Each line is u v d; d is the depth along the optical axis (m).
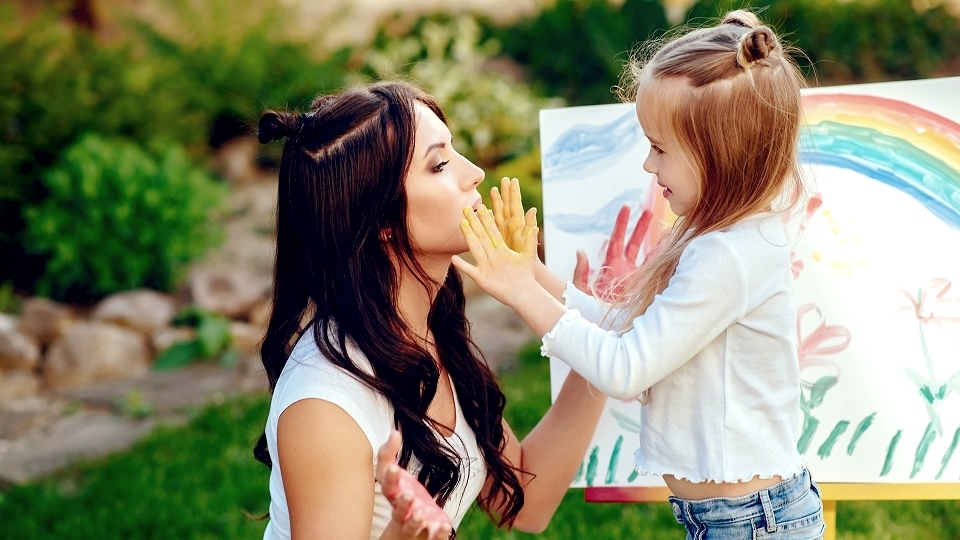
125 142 6.40
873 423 2.26
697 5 7.05
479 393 2.03
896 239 2.28
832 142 2.32
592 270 2.37
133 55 7.28
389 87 1.84
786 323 1.81
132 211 5.77
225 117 7.29
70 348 5.14
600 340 1.76
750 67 1.76
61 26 7.89
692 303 1.73
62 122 6.31
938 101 2.30
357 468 1.72
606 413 2.35
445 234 1.82
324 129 1.79
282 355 1.90
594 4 7.27
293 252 1.88
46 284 5.77
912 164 2.29
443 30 7.72
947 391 2.24
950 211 2.27
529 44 7.46
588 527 3.51
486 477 2.06
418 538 1.48
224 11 7.79
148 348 5.32
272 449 1.79
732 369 1.79
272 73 7.41
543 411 4.20
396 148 1.76
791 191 1.93
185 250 5.81
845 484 2.26
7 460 4.29
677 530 3.46
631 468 2.33
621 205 2.38
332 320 1.80
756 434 1.79
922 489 2.24
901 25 7.34
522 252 1.84
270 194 6.84
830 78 7.33
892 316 2.27
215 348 5.23
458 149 6.52
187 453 4.15
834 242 2.30
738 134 1.76
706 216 1.81
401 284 1.88
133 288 5.74
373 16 8.41
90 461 4.21
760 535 1.81
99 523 3.65
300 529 1.71
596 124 2.41
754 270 1.75
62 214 5.75
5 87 6.30
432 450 1.79
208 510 3.71
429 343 1.94
